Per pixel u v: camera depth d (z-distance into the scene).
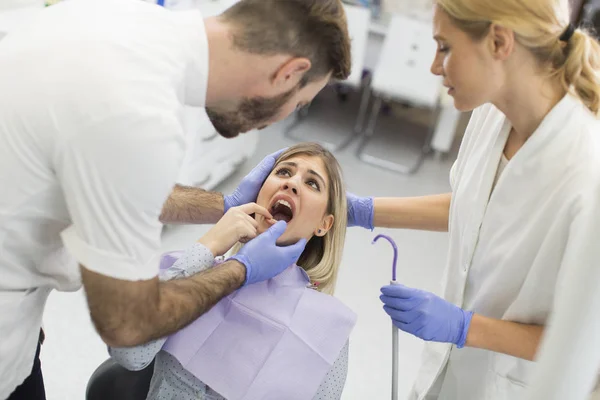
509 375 1.19
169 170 0.84
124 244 0.85
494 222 1.14
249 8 0.91
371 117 4.50
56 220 0.96
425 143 4.24
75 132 0.80
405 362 2.32
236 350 1.25
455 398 1.37
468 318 1.17
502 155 1.16
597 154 1.00
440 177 3.79
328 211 1.44
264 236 1.24
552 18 0.94
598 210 0.55
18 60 0.85
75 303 2.31
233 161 3.26
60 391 1.97
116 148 0.80
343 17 0.95
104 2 0.93
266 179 1.46
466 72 1.00
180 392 1.28
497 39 0.94
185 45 0.90
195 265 1.21
